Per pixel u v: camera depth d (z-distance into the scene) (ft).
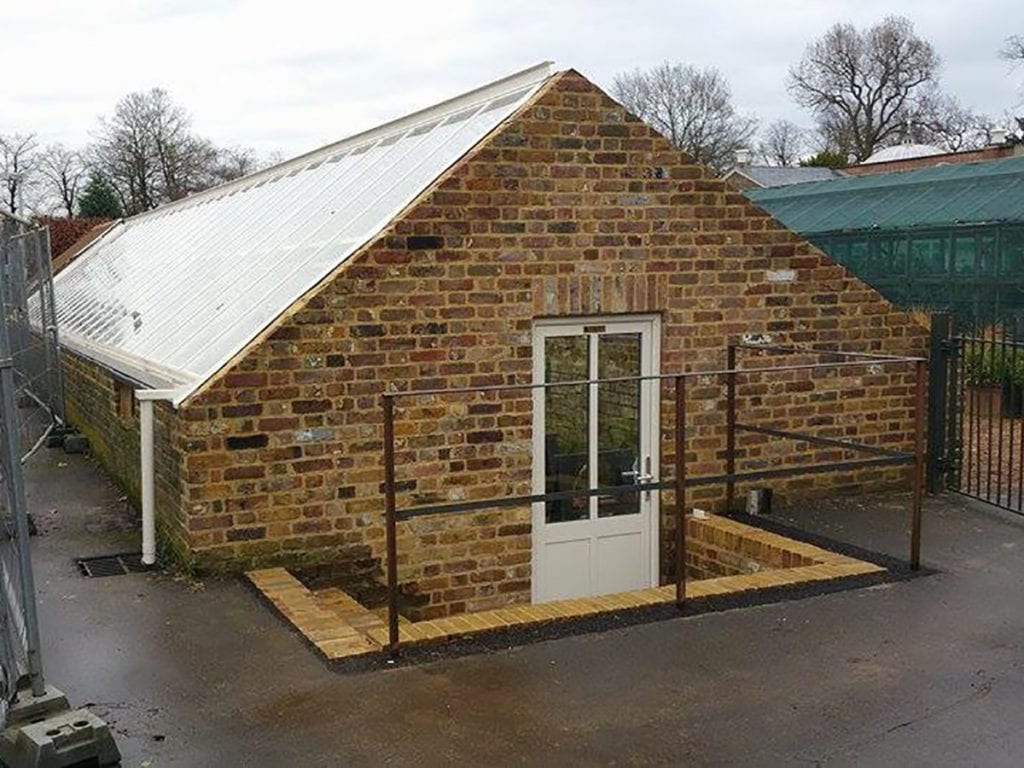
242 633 20.03
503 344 26.68
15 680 15.17
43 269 41.22
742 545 26.91
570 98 26.99
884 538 26.55
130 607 21.59
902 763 14.76
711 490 29.63
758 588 22.30
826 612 21.01
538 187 26.76
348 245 26.45
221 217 46.88
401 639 19.15
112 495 32.91
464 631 19.63
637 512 29.17
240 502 23.90
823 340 30.50
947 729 15.80
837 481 31.01
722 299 29.19
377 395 25.23
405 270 25.41
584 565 28.58
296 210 36.09
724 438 29.71
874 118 214.07
